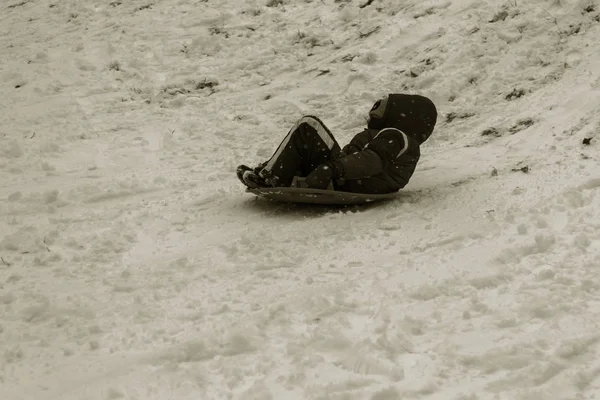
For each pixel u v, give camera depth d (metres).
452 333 4.07
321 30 11.16
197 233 6.07
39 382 3.83
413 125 6.61
